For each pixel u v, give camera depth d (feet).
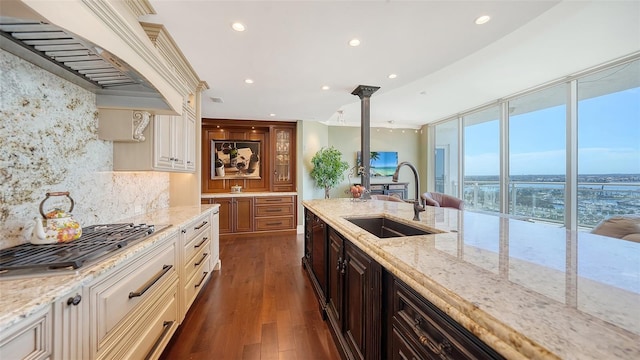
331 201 9.80
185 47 7.14
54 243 3.90
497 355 1.74
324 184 17.69
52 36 3.40
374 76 9.41
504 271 2.44
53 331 2.63
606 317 1.60
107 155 6.03
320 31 6.43
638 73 10.54
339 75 9.32
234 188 16.63
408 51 7.52
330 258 6.57
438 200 15.07
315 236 8.49
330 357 5.39
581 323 1.54
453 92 14.43
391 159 23.04
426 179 23.24
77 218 5.11
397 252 3.07
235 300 7.85
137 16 5.60
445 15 5.84
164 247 5.17
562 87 13.09
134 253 3.89
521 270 2.47
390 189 22.56
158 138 6.64
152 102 5.72
